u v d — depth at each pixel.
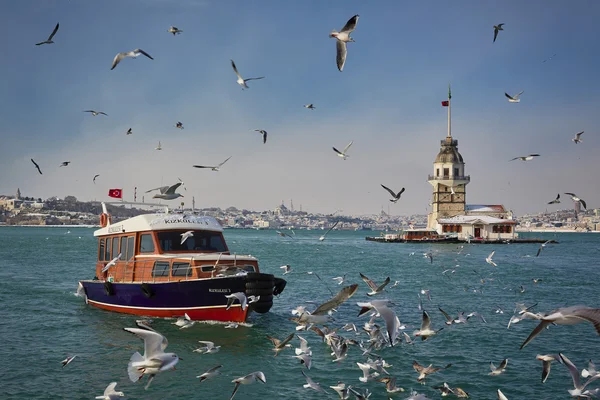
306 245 138.38
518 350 24.36
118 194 36.38
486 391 19.17
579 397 15.42
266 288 27.97
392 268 67.25
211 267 29.39
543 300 39.59
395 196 23.06
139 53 16.36
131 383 19.64
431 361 22.56
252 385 19.52
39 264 68.56
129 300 30.98
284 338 25.91
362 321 30.67
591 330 27.80
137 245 31.95
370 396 18.55
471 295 41.47
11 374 20.50
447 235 156.12
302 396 18.48
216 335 26.31
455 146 170.50
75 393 18.62
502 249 122.75
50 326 28.52
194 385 19.42
